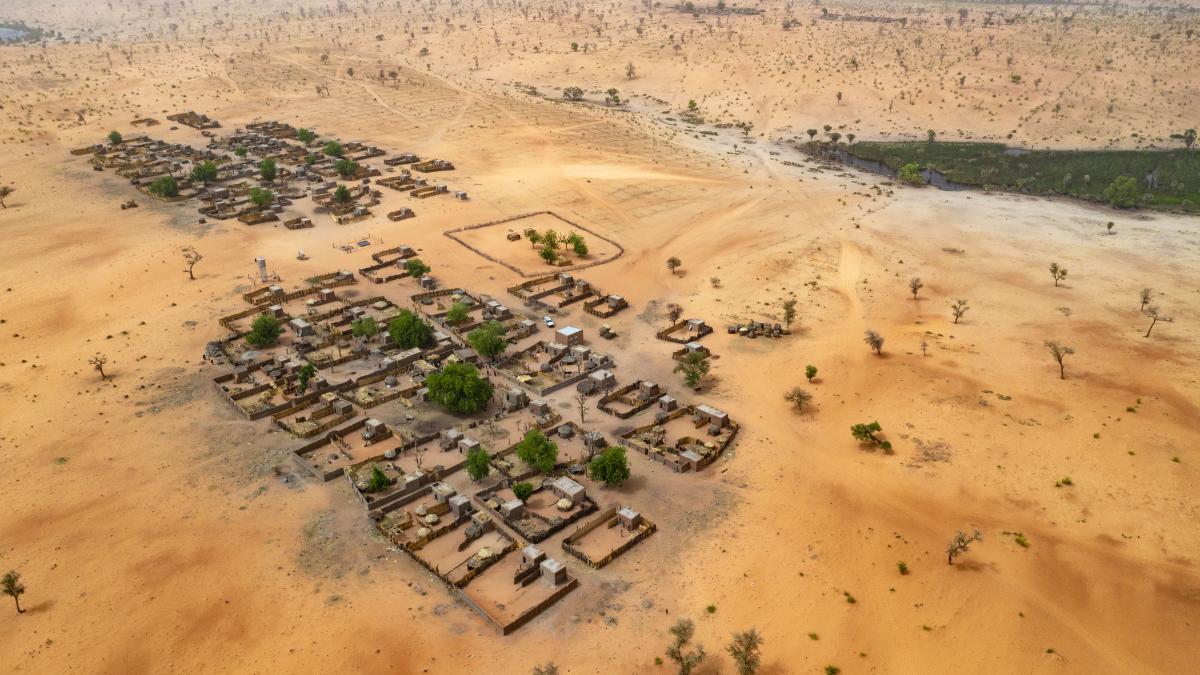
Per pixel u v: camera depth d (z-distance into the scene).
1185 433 119.88
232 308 160.62
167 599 88.94
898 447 118.44
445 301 168.25
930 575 93.56
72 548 96.50
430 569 93.31
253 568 93.44
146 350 144.00
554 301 170.12
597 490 109.06
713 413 123.31
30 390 130.38
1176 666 81.81
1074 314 161.88
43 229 199.75
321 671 80.00
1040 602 89.69
